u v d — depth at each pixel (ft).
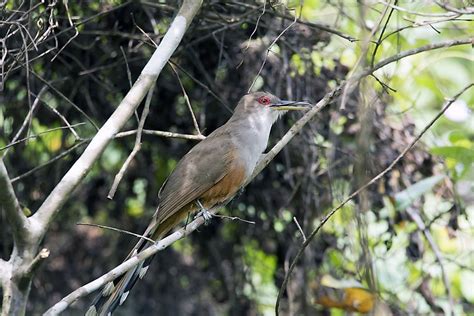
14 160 42.19
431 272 42.42
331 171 38.50
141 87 28.71
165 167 44.86
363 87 27.81
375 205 38.47
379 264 41.88
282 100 35.99
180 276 47.65
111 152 45.55
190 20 30.12
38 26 32.58
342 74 38.99
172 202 32.99
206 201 34.06
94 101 41.63
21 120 41.14
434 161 38.86
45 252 26.40
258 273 47.39
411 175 38.60
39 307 46.19
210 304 48.39
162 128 42.91
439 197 38.65
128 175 44.96
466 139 39.04
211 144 34.04
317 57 39.81
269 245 43.93
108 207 46.24
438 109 44.57
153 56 29.17
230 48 39.14
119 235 46.68
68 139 42.70
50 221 27.14
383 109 38.37
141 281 47.75
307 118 29.63
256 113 34.68
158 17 38.81
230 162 33.55
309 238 28.68
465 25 41.60
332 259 40.40
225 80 39.81
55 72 39.83
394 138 38.52
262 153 35.14
